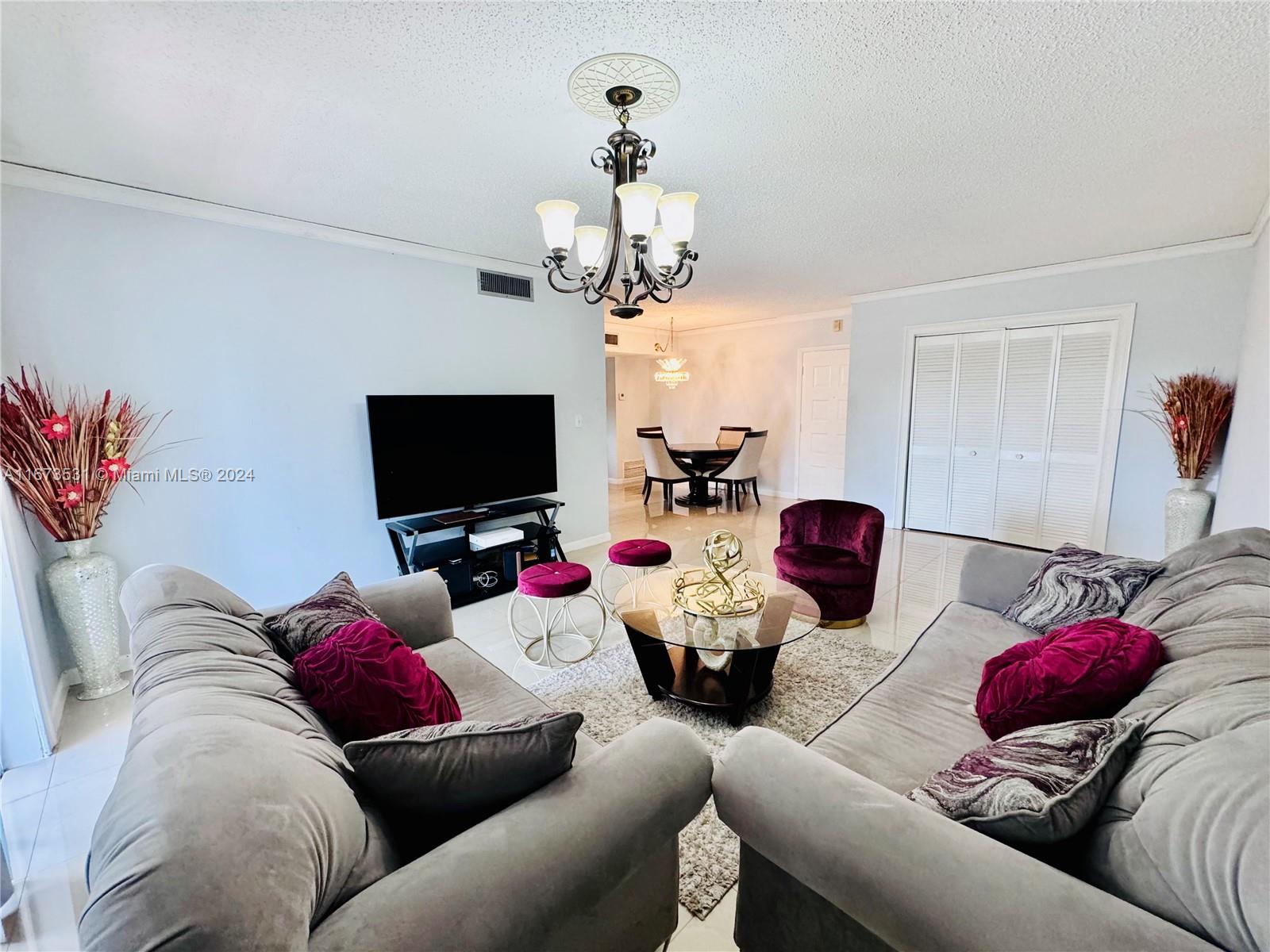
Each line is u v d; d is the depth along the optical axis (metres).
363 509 3.49
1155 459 3.97
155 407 2.73
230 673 1.08
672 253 1.98
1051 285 4.27
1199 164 2.40
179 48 1.56
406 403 3.49
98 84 1.73
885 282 4.84
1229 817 0.65
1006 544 4.75
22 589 2.08
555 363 4.50
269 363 3.06
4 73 1.66
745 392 7.64
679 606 2.27
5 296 2.34
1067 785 0.86
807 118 1.99
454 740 0.94
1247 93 1.83
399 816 0.95
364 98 1.83
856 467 5.57
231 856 0.60
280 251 3.05
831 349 6.73
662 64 1.66
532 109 1.90
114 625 2.52
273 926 0.58
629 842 0.92
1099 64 1.67
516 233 3.32
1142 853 0.74
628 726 2.16
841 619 3.07
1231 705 0.87
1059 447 4.38
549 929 0.79
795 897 1.07
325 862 0.70
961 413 4.86
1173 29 1.51
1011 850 0.81
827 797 0.93
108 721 2.29
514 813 0.89
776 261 4.06
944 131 2.09
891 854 0.82
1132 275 3.93
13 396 2.29
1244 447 3.07
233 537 3.02
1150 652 1.29
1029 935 0.68
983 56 1.63
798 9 1.42
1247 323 3.36
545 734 0.95
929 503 5.15
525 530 3.90
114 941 0.52
